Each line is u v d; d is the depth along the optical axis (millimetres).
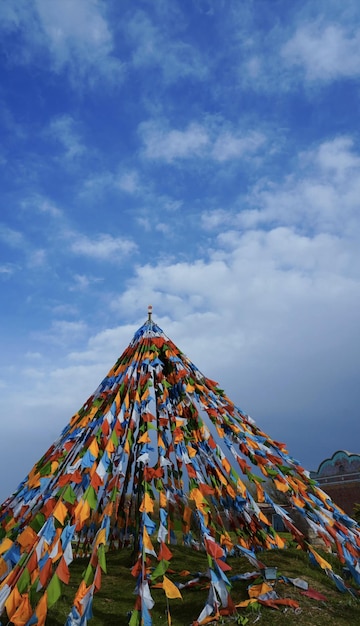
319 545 11906
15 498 9719
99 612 8219
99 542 7602
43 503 8422
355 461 25266
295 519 12891
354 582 8820
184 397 11141
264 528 10570
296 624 6871
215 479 10492
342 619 7113
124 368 11156
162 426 10453
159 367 11188
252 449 10102
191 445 10078
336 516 9688
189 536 12883
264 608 7441
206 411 10531
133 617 6887
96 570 7266
